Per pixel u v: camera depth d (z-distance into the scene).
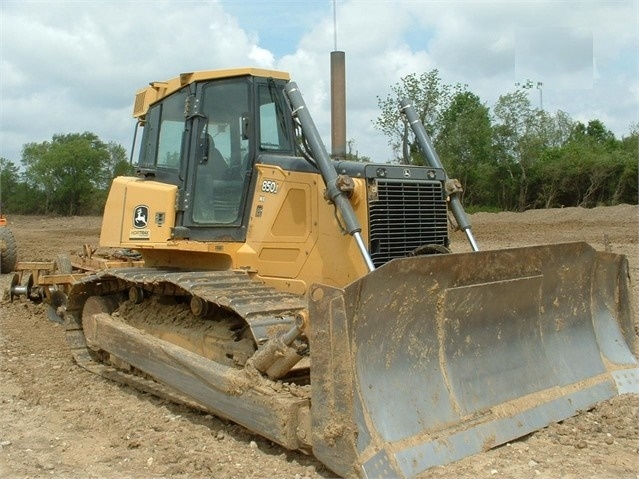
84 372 7.20
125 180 7.35
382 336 4.48
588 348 5.91
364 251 5.12
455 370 4.88
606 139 55.41
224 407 5.04
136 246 6.84
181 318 6.39
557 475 4.32
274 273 5.94
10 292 10.77
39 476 4.50
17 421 5.62
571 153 42.69
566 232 23.30
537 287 5.47
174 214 6.59
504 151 44.91
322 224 5.64
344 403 4.12
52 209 60.44
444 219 6.12
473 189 45.44
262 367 4.79
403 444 4.30
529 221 29.20
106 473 4.55
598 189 41.75
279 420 4.51
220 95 6.39
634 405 5.56
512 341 5.34
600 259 6.05
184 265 6.80
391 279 4.41
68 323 7.75
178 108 6.80
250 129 6.15
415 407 4.52
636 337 6.39
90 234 30.02
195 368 5.32
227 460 4.71
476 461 4.50
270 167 6.02
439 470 4.32
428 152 6.54
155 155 7.09
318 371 4.26
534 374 5.37
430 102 37.31
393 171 5.74
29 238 26.80
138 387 6.44
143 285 6.76
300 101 5.64
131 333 6.36
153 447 5.02
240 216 6.19
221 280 5.76
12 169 60.12
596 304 6.14
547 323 5.66
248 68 6.19
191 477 4.46
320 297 4.25
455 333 4.95
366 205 5.52
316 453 4.27
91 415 5.80
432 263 4.61
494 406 4.96
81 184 59.72
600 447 4.79
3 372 7.20
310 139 5.49
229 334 5.68
